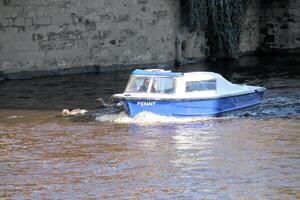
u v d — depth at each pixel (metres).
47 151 49.03
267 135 53.09
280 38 120.31
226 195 38.19
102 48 91.38
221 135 53.41
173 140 51.97
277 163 44.62
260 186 39.75
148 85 60.97
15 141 52.38
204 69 96.06
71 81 82.62
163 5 97.88
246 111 64.19
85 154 48.00
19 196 38.81
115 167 44.38
